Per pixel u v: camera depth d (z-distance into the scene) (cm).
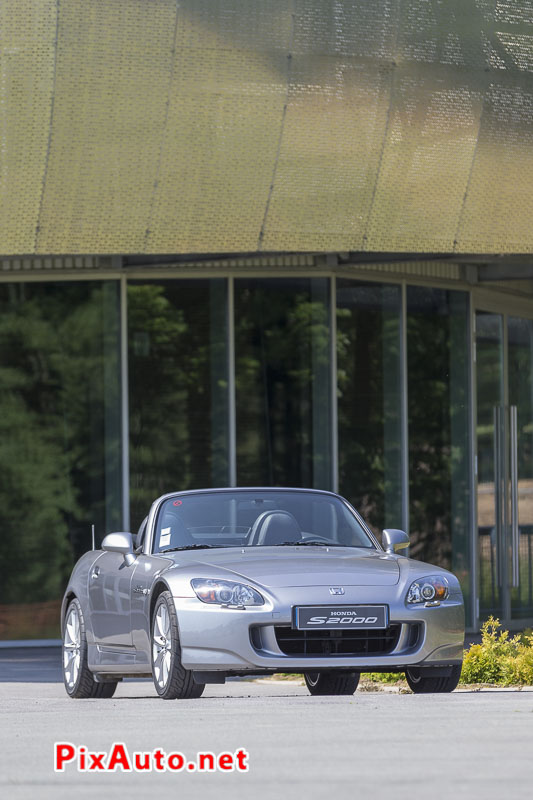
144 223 3975
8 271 4509
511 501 5478
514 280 5319
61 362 4562
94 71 3831
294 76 3988
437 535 5088
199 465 4638
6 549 4525
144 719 2022
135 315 4603
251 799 1321
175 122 3916
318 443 4769
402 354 4972
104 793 1380
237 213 4038
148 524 2758
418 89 4131
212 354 4662
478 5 4172
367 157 4122
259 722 1933
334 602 2364
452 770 1481
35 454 4544
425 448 5062
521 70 4269
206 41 3888
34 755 1662
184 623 2372
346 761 1551
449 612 2438
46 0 3772
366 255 4588
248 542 2705
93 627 2822
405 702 2250
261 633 2352
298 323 4747
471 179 4275
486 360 5378
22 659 4209
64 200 3922
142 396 4603
